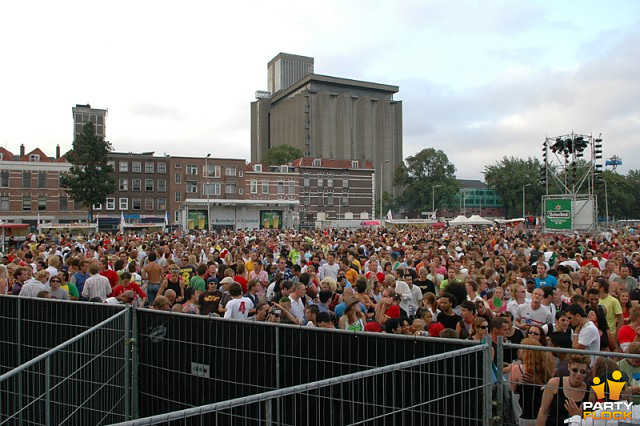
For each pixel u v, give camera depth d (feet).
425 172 350.23
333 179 278.46
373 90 438.40
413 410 15.75
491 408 15.01
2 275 35.60
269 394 12.07
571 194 123.03
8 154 214.69
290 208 248.11
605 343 26.23
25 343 24.20
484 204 426.92
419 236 98.84
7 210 211.61
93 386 20.18
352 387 16.81
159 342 21.17
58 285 32.14
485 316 25.79
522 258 48.34
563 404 16.01
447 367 15.49
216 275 40.01
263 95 528.22
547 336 24.64
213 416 16.69
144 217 234.58
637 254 46.75
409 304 32.71
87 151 209.36
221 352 19.67
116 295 33.73
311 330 17.98
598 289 28.22
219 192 245.65
